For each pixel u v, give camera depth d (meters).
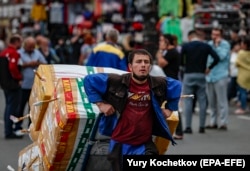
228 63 18.98
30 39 17.77
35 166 10.66
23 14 39.09
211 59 19.20
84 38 29.28
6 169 13.35
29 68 17.81
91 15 35.81
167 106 9.27
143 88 9.05
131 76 9.08
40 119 10.61
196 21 26.50
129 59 9.09
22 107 17.83
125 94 9.02
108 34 16.12
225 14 26.53
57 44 32.72
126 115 9.04
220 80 18.91
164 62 16.83
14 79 17.31
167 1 27.30
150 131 9.14
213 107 19.25
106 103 9.09
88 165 9.98
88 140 9.68
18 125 17.61
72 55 29.80
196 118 21.55
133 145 9.06
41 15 36.41
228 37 26.11
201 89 18.09
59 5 36.44
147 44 24.28
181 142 16.81
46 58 20.25
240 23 26.59
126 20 32.28
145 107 9.08
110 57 15.89
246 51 22.27
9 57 17.23
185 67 18.03
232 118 21.81
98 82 9.05
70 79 9.81
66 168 10.01
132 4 32.06
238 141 17.06
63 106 9.52
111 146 9.12
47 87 10.45
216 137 17.70
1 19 43.31
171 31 26.44
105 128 9.30
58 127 9.52
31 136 11.21
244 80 22.31
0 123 20.81
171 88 9.16
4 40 38.25
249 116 22.28
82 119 9.44
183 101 20.12
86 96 9.65
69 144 9.66
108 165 9.99
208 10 26.44
